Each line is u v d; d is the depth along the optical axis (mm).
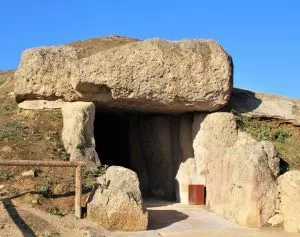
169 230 11836
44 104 15125
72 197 11727
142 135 17328
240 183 13039
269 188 12766
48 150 13258
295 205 12227
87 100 14742
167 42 14773
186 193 15797
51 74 15047
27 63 15227
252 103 16688
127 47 14523
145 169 17172
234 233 11727
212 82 14812
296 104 17203
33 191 11555
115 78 14266
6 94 17938
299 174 12555
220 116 14969
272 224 12492
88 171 12742
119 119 18547
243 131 15172
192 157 16094
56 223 10727
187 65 14695
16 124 14398
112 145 18922
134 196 11562
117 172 11820
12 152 12859
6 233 9836
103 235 10680
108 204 11289
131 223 11398
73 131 13656
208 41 15023
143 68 14477
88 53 16391
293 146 15445
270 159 13148
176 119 16844
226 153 14180
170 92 14641
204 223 12727
